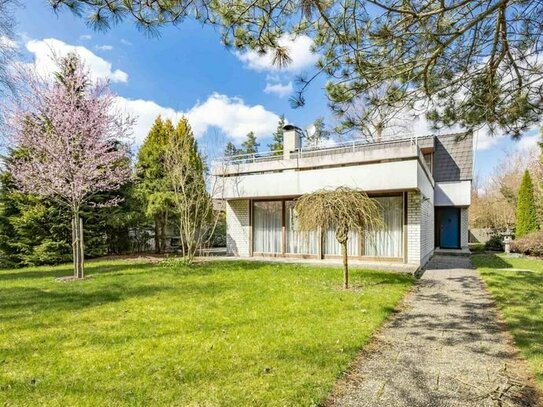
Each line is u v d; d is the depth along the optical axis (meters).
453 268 10.55
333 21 3.37
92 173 9.55
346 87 4.12
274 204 13.21
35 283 7.88
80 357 3.60
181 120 16.61
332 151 13.29
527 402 2.79
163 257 14.27
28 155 11.48
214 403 2.70
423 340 4.21
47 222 13.31
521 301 6.04
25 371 3.27
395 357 3.69
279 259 12.28
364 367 3.44
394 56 3.77
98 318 5.01
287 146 14.38
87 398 2.78
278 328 4.50
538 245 13.66
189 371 3.25
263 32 3.50
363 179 10.45
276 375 3.17
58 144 9.06
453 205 16.41
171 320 4.89
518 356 3.71
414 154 10.03
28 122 10.07
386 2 3.20
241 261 11.65
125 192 15.23
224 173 13.45
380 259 10.98
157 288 7.18
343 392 2.93
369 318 4.95
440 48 3.57
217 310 5.42
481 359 3.64
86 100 10.12
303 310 5.38
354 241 11.45
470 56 3.90
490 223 22.55
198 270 9.64
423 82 4.14
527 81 4.05
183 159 12.55
